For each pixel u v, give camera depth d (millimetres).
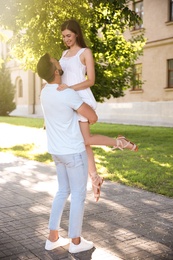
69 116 3568
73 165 3613
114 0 10633
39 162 9211
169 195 5965
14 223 4613
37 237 4148
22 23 10938
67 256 3658
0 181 6984
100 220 4730
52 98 3582
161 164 8734
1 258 3613
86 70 3822
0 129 18328
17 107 39969
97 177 3994
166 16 22891
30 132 16781
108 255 3668
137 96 25094
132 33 25312
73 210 3680
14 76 40438
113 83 15438
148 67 24312
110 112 27438
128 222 4660
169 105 22812
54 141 3648
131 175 7426
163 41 23062
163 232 4320
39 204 5449
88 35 12289
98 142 3805
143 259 3582
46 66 3607
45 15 10602
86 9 11070
